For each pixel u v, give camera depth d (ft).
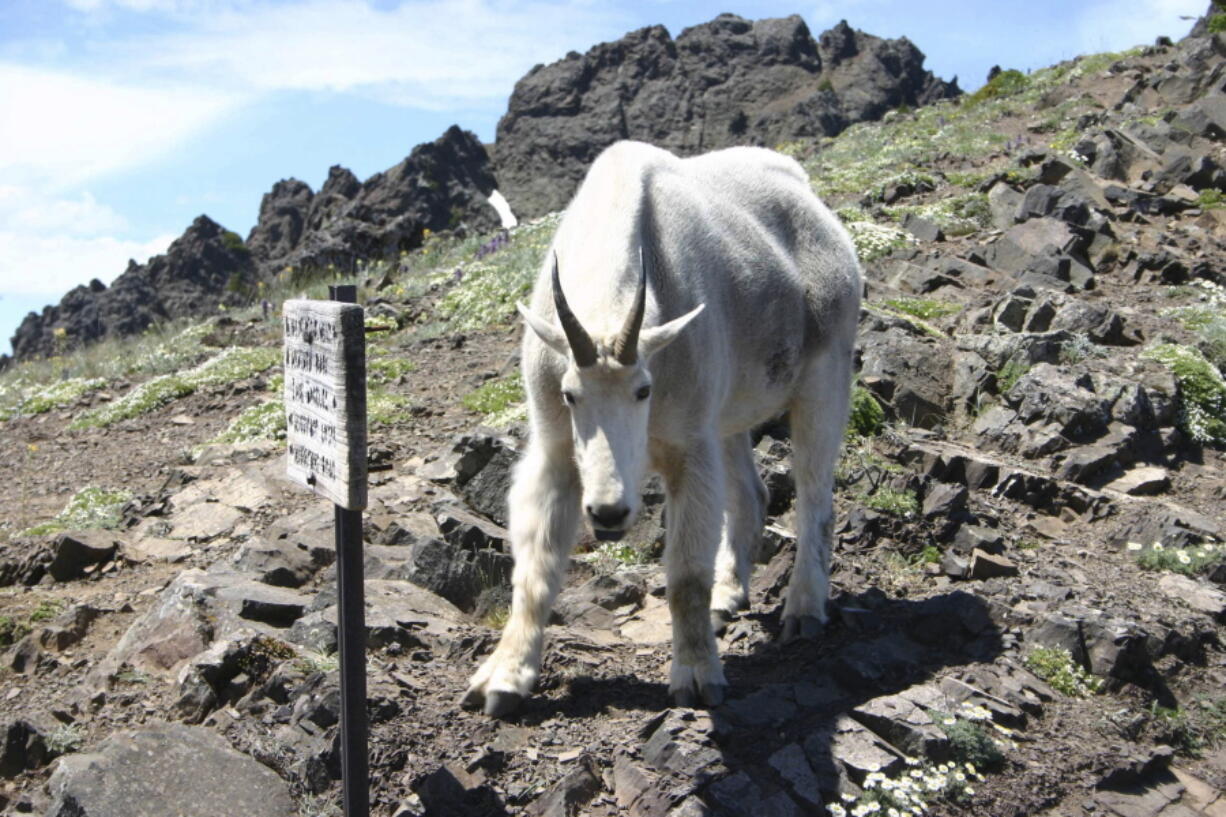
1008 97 79.97
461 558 20.56
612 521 13.66
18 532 27.94
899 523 22.50
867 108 296.51
